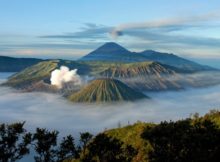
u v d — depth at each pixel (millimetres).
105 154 29203
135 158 32438
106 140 30578
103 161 28922
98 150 30094
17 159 37688
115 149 29844
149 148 32719
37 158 38562
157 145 26984
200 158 25031
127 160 28875
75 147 39625
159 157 26141
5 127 37781
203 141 26422
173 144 26312
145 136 29109
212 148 25984
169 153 25750
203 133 27688
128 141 45375
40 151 38562
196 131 27859
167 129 28812
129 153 29938
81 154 35438
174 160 25438
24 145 37906
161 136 27969
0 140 36906
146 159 30391
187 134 27234
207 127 28641
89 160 30203
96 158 29828
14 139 37469
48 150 38812
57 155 39250
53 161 39094
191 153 25328
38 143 38688
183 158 25219
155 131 28922
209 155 25141
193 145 25812
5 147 36875
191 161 25062
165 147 26422
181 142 26250
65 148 39125
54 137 39281
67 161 39594
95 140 31078
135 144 41344
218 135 27672
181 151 25578
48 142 38906
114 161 28672
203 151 25406
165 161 25672
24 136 38156
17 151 37625
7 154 36500
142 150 33719
